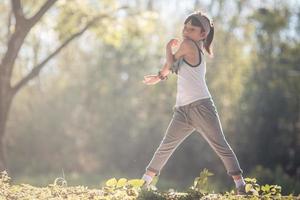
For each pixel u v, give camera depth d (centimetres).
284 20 4847
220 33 4912
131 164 4944
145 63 5091
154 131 4894
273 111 4656
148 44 5103
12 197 948
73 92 5047
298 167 4612
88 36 4781
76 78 5103
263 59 4812
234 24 4959
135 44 5066
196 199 933
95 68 5103
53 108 4956
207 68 4734
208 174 977
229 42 4888
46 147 4888
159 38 5125
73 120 4994
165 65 966
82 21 2867
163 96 4894
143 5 4878
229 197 937
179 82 963
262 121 4647
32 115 4888
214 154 4609
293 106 4672
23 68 4881
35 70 2447
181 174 4678
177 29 5134
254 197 928
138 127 4953
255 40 4912
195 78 948
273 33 4856
